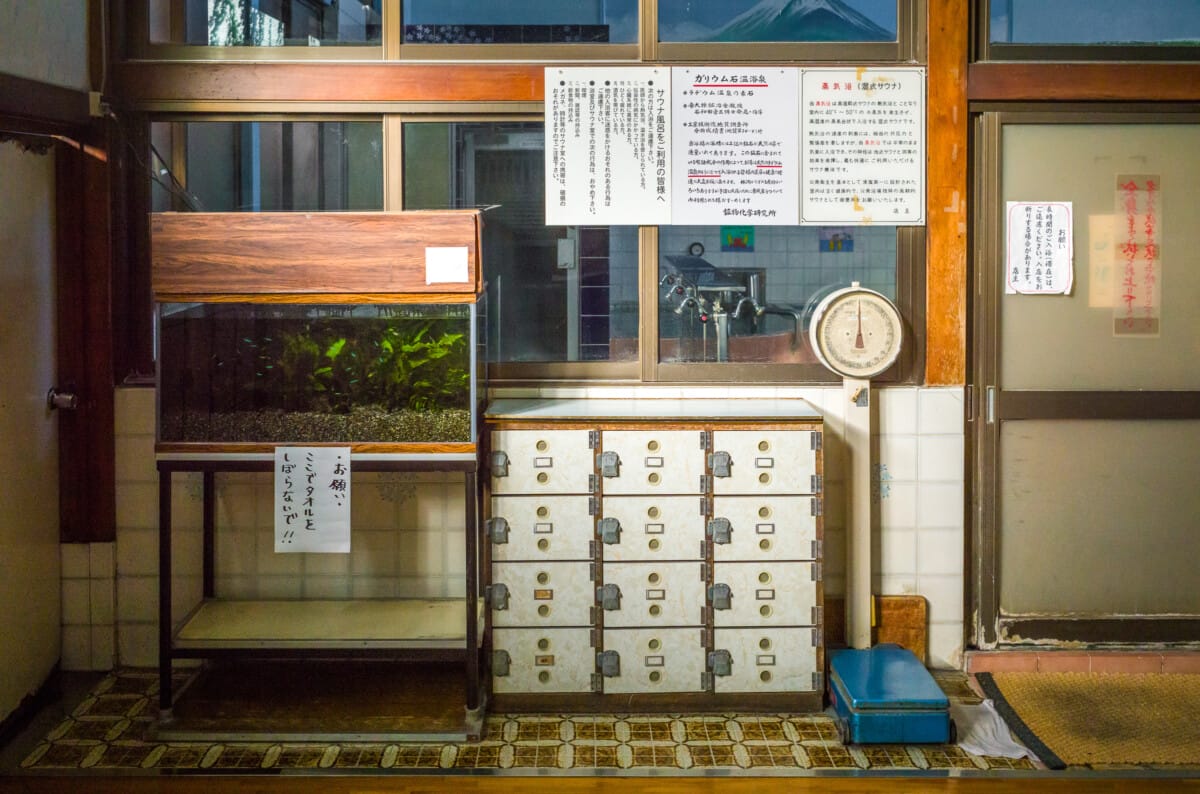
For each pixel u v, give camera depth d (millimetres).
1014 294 4277
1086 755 3678
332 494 3736
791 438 3879
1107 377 4309
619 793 3443
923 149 4215
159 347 3727
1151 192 4266
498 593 3910
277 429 3752
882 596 4328
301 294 3674
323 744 3746
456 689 4113
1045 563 4348
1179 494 4340
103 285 4211
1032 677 4254
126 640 4336
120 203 4238
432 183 4301
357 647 3830
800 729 3859
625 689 3945
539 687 3941
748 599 3924
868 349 4125
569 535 3898
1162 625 4348
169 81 4160
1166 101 4211
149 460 4273
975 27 4230
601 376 4344
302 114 4234
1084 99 4199
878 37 4262
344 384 3736
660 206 4223
